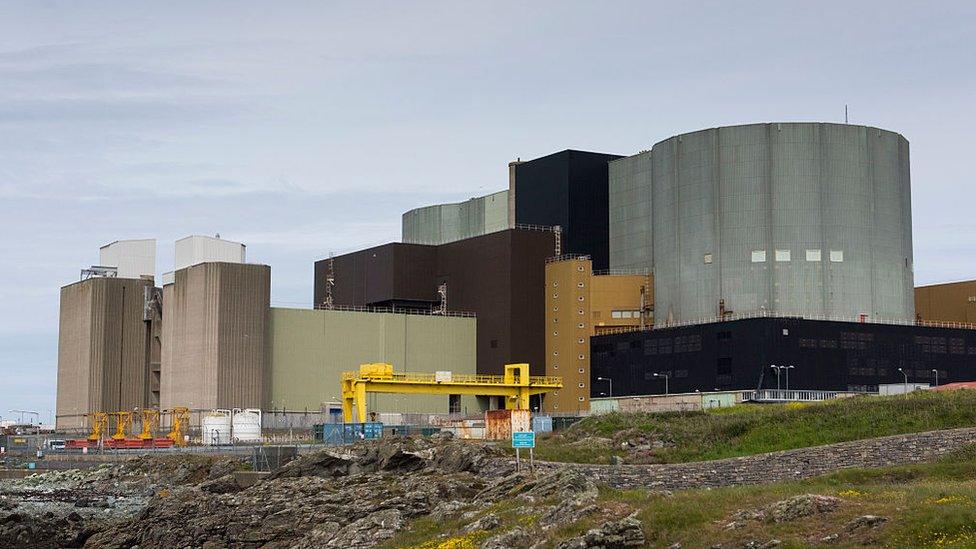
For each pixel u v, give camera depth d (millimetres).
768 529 63438
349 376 195250
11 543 122625
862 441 96062
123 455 186875
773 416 114562
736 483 95875
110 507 143875
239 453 164125
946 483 77062
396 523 91062
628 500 73812
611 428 124375
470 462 113688
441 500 99312
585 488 82375
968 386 152875
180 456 170375
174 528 109938
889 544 58125
